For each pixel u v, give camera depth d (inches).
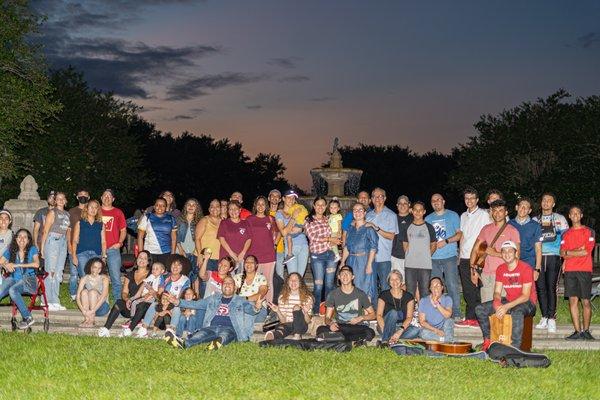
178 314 446.9
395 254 496.4
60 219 523.2
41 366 363.3
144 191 2485.2
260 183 2839.6
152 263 488.4
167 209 550.3
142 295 466.6
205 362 378.3
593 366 387.9
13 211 772.6
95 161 1701.5
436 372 365.7
